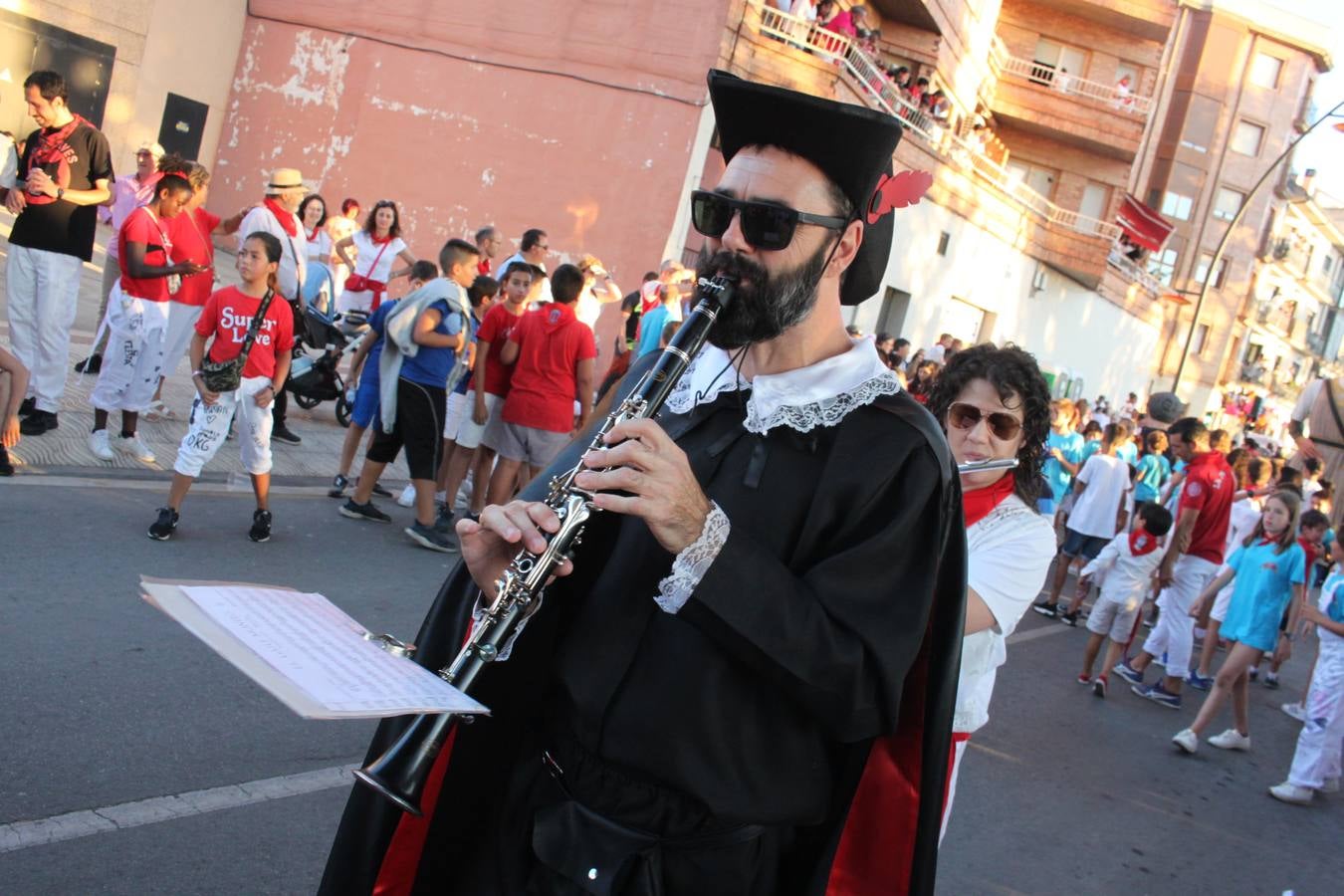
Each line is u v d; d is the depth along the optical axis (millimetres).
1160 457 11625
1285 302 52531
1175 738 7062
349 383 10062
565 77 16766
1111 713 7637
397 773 1695
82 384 8562
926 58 22219
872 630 1687
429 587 6422
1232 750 7355
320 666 1493
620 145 16484
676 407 2010
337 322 10945
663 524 1608
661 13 16203
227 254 17859
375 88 18000
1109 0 27188
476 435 7777
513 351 7480
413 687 1544
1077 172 28484
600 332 16391
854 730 1739
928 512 1796
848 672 1667
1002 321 25266
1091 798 5836
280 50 18719
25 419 7098
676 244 16422
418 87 17734
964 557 1860
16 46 16469
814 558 1772
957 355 2996
